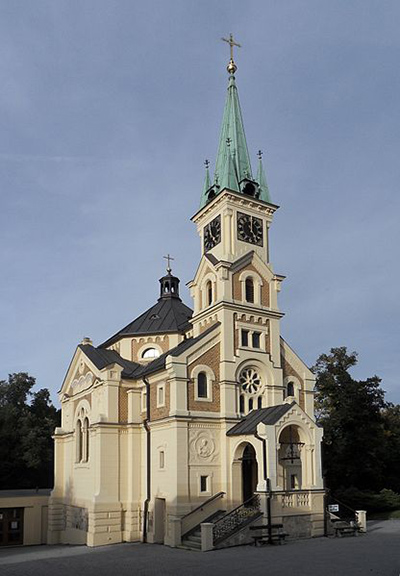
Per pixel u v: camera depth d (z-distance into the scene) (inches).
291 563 954.7
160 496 1406.3
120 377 1563.7
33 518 1833.2
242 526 1202.6
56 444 1843.0
